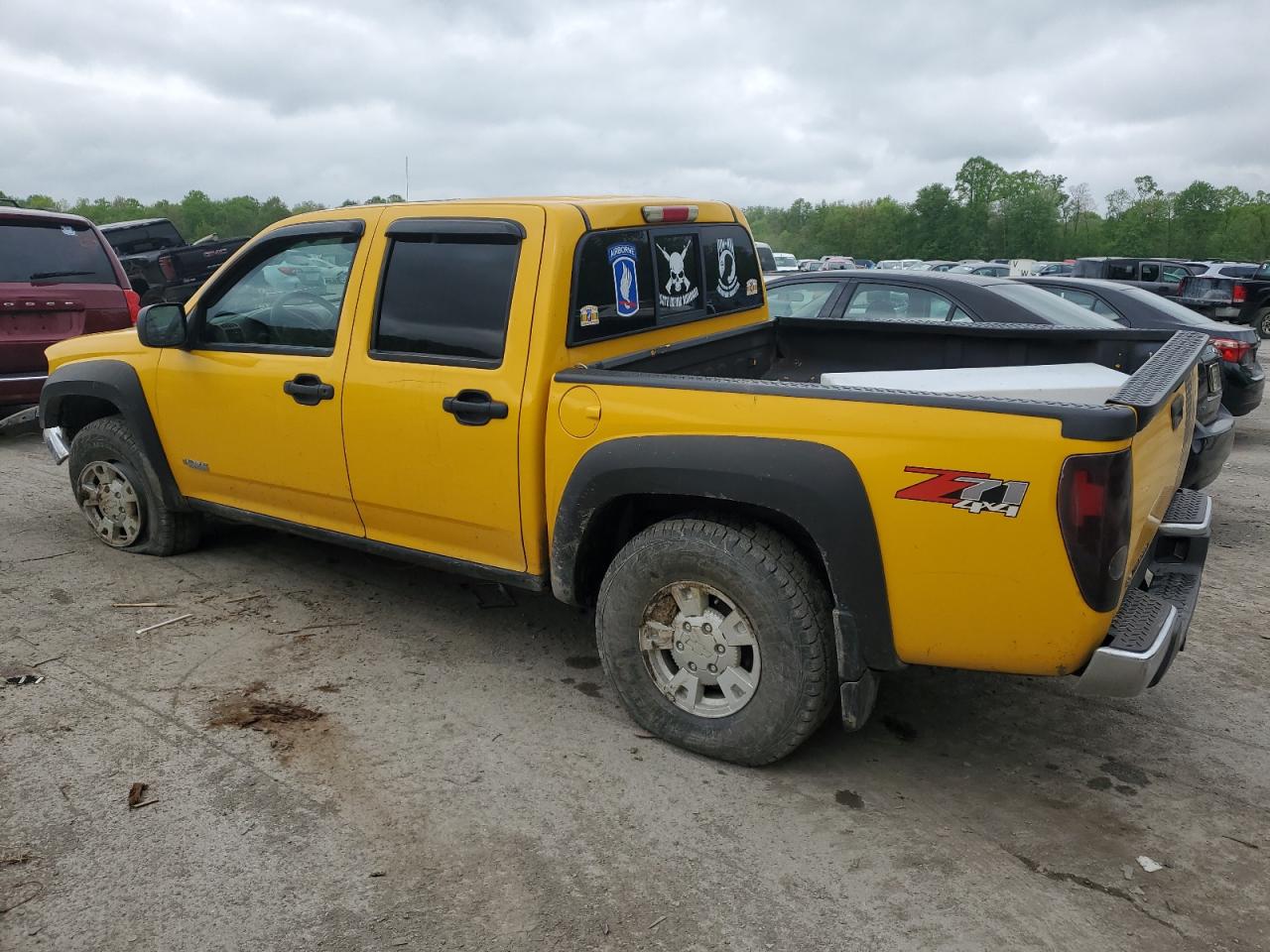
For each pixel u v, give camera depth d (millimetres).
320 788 3082
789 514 2895
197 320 4402
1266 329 21312
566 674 3918
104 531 5223
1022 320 6562
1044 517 2592
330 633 4254
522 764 3252
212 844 2801
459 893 2621
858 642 2932
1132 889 2674
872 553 2822
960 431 2664
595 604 3682
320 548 5312
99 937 2447
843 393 2826
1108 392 3117
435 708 3619
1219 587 5004
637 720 3428
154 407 4648
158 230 18469
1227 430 5746
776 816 2988
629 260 3758
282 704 3613
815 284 7504
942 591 2777
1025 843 2877
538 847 2818
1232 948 2453
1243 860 2803
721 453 2967
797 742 3117
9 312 7426
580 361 3514
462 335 3557
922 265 37094
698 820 2961
